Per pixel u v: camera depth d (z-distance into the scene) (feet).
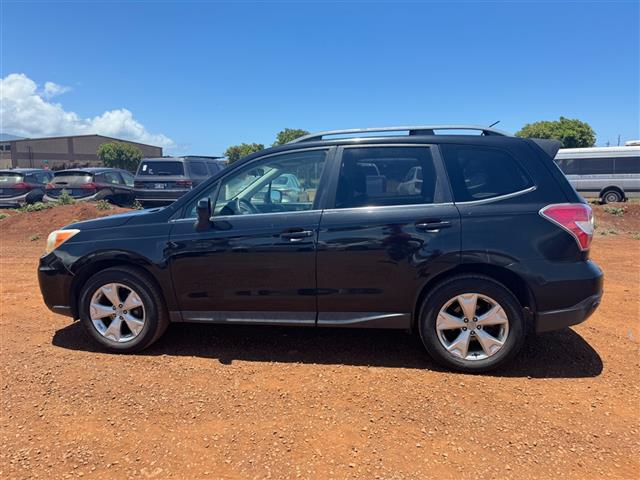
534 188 12.05
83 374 12.37
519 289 12.37
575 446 9.27
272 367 12.78
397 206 12.34
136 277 13.32
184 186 49.39
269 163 13.32
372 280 12.34
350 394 11.30
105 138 294.46
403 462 8.83
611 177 73.00
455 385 11.70
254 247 12.71
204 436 9.67
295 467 8.72
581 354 13.50
